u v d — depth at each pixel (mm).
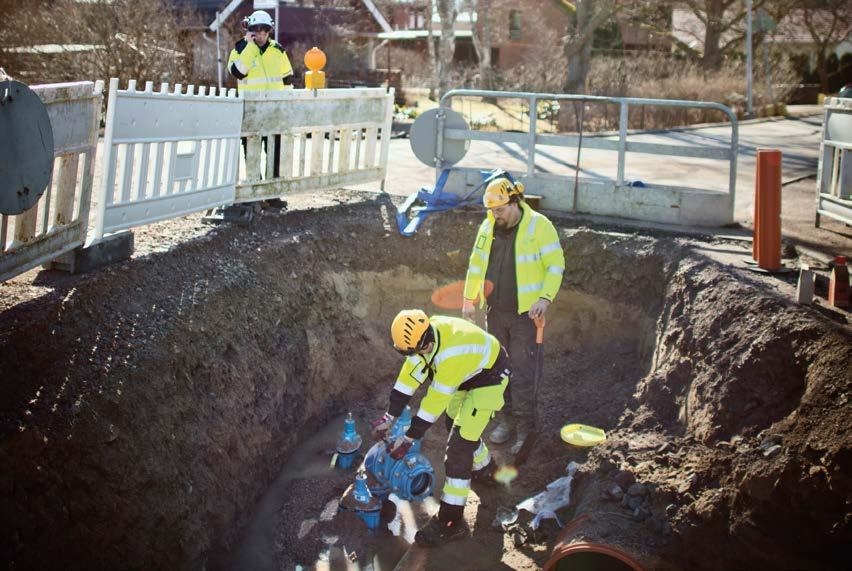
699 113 20703
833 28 34000
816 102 31078
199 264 6148
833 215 7516
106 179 5324
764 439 4668
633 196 8164
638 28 34812
